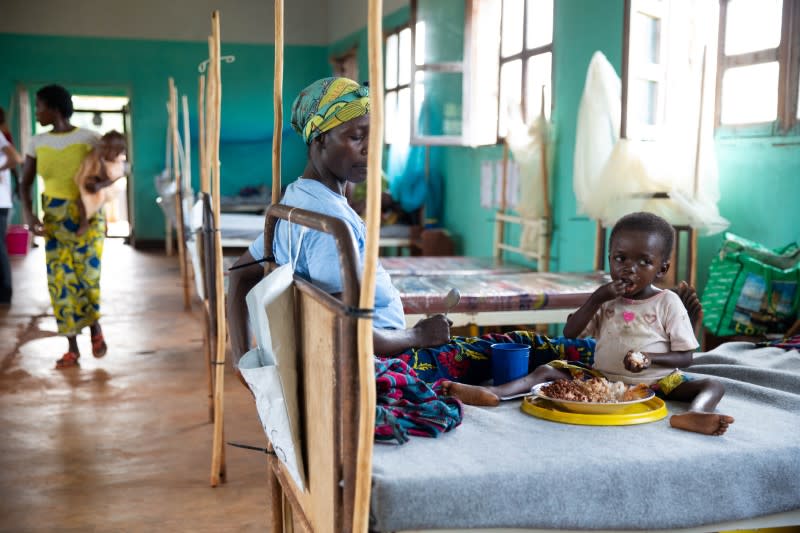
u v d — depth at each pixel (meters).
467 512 1.30
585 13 4.54
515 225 5.44
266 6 10.89
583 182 3.97
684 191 3.42
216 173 2.69
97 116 10.89
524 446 1.46
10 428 3.40
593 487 1.35
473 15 5.77
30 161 4.28
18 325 5.62
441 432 1.51
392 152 7.64
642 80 3.57
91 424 3.46
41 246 10.14
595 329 1.94
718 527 1.45
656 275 1.83
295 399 1.57
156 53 10.62
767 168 3.31
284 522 2.01
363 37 9.27
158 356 4.75
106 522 2.49
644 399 1.66
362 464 1.22
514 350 1.89
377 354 1.64
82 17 10.38
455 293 1.73
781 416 1.66
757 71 3.42
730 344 2.46
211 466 2.99
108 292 6.99
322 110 1.68
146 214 10.67
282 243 1.77
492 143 5.73
